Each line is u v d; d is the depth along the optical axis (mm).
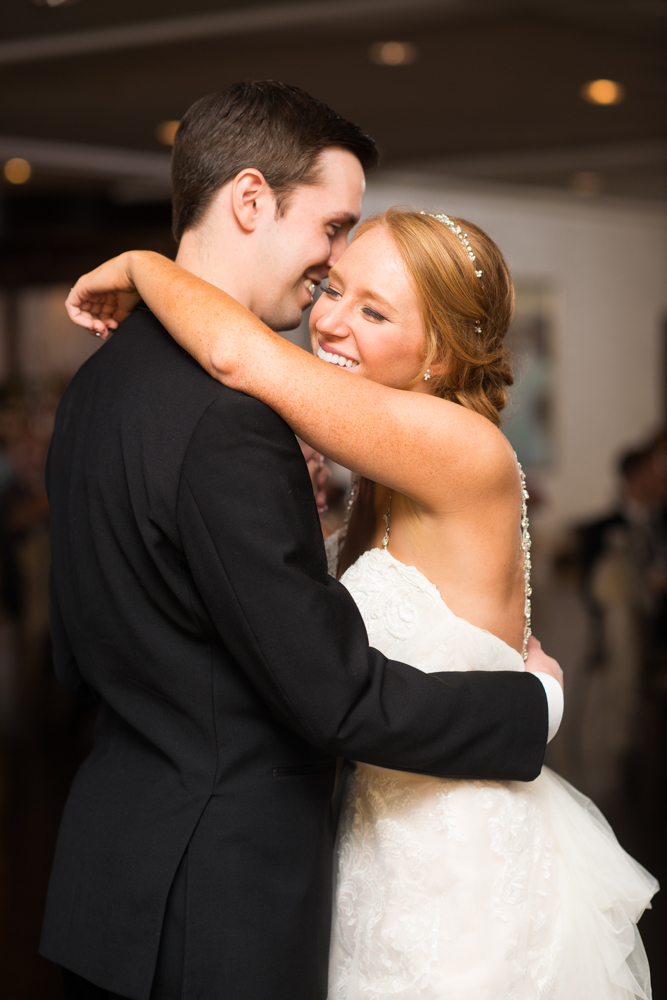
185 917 1181
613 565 6117
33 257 9805
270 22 5555
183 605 1209
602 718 5531
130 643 1248
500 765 1277
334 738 1165
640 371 13297
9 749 5047
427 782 1353
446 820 1331
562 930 1381
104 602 1264
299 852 1241
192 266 1444
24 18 5434
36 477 9609
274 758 1249
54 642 1486
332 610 1178
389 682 1205
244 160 1392
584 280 12758
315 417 1207
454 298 1367
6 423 9797
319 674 1151
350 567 1473
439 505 1311
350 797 1436
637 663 6047
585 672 6297
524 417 12430
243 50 6031
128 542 1219
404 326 1379
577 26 5719
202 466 1161
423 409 1264
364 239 1402
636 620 6059
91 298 1464
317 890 1262
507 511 1350
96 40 5773
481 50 6137
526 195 11453
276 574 1147
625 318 13117
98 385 1319
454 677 1275
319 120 1430
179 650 1229
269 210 1408
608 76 6727
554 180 10500
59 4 5242
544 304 12445
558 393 12625
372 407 1236
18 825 4020
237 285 1432
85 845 1277
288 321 1504
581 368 12820
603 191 11250
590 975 1385
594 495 12992
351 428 1223
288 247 1426
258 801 1222
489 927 1312
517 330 12281
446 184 10578
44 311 9977
